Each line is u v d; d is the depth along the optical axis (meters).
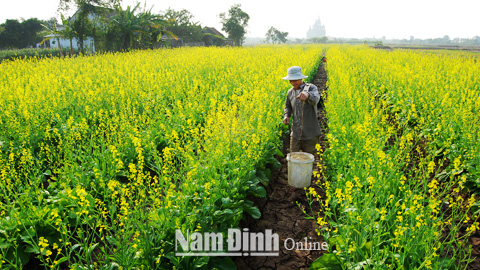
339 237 3.64
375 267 3.03
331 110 8.41
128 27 34.06
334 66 19.66
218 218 4.07
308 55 26.77
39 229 4.12
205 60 20.66
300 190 5.77
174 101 10.15
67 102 8.95
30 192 4.66
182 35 54.97
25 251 3.80
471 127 6.33
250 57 23.62
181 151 5.35
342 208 4.10
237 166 5.10
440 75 12.92
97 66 18.03
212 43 63.28
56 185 5.18
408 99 9.77
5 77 14.31
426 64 17.56
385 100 11.68
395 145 5.52
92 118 8.38
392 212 3.82
